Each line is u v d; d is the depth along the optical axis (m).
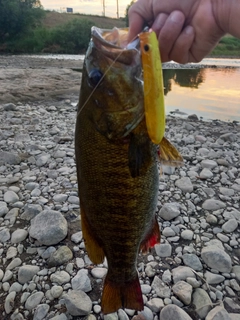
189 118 1.32
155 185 0.26
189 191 0.65
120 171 0.24
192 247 0.49
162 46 0.27
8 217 0.56
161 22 0.26
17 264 0.46
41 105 1.52
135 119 0.24
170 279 0.43
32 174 0.73
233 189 0.67
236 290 0.42
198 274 0.43
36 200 0.61
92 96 0.24
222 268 0.45
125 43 0.26
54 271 0.44
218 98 1.73
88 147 0.25
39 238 0.49
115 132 0.24
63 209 0.57
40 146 0.90
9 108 1.36
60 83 2.03
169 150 0.26
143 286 0.42
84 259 0.46
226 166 0.79
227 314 0.37
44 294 0.41
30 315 0.39
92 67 0.24
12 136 1.00
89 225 0.27
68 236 0.50
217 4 0.27
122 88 0.23
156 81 0.20
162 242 0.50
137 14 0.27
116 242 0.27
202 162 0.79
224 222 0.55
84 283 0.41
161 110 0.21
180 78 2.39
